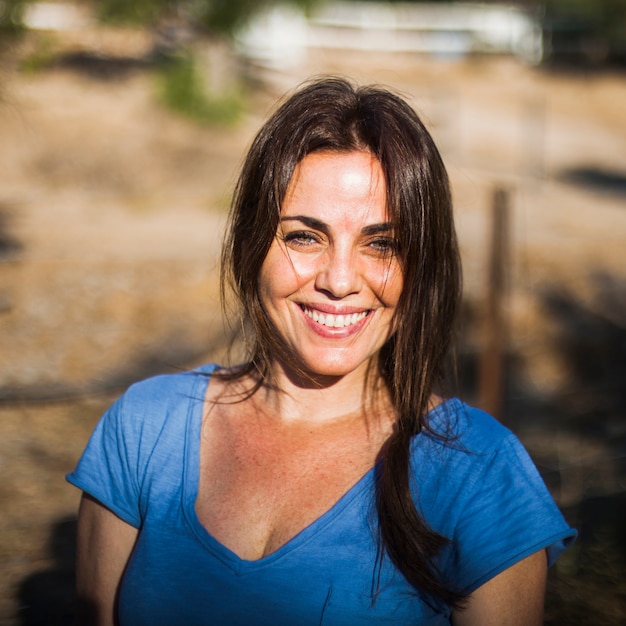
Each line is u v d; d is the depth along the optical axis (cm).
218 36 1215
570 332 642
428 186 124
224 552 124
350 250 123
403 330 128
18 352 532
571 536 118
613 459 450
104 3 1241
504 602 117
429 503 121
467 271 657
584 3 2025
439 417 127
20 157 928
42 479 386
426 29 1997
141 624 127
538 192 1030
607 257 775
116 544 137
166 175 938
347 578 119
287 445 132
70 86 1157
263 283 130
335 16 1903
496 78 1848
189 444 134
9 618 286
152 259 675
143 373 529
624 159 1312
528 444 475
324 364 128
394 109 125
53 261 654
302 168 123
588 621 289
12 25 688
